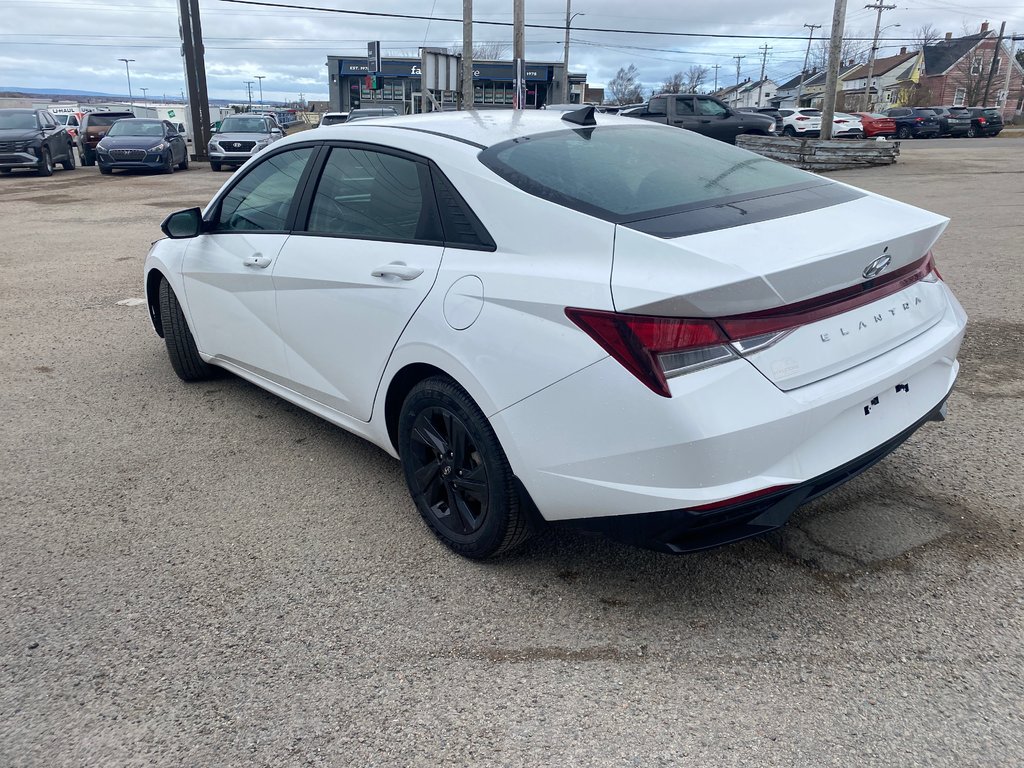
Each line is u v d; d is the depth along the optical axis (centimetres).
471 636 258
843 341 248
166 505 346
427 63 2564
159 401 471
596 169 289
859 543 301
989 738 210
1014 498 328
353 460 389
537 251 259
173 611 273
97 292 750
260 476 373
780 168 327
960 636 249
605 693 231
